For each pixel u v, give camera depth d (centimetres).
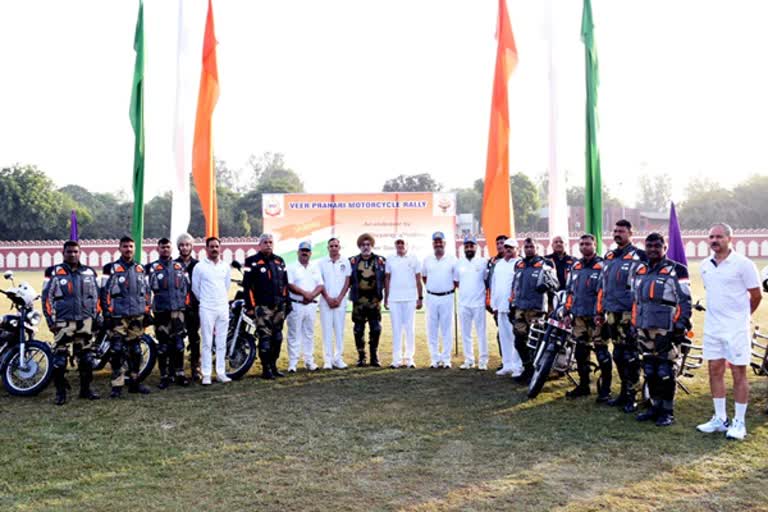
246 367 873
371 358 962
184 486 480
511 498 452
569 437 593
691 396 745
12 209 5084
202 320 823
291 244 1719
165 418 671
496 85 1058
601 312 713
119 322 775
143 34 1045
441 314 942
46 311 735
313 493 465
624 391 704
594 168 1012
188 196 1084
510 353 892
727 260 593
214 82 1080
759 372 777
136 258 1038
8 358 789
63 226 5266
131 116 1045
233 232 5116
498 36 1057
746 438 584
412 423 644
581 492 461
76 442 591
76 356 762
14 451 566
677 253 848
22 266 4181
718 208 6134
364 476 498
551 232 1052
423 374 895
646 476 491
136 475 505
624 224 706
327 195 1720
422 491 466
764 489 464
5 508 441
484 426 632
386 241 1723
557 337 749
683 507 434
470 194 6269
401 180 6062
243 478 496
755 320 1425
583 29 1023
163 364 814
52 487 480
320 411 693
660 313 624
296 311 920
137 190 1041
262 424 645
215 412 693
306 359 932
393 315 948
